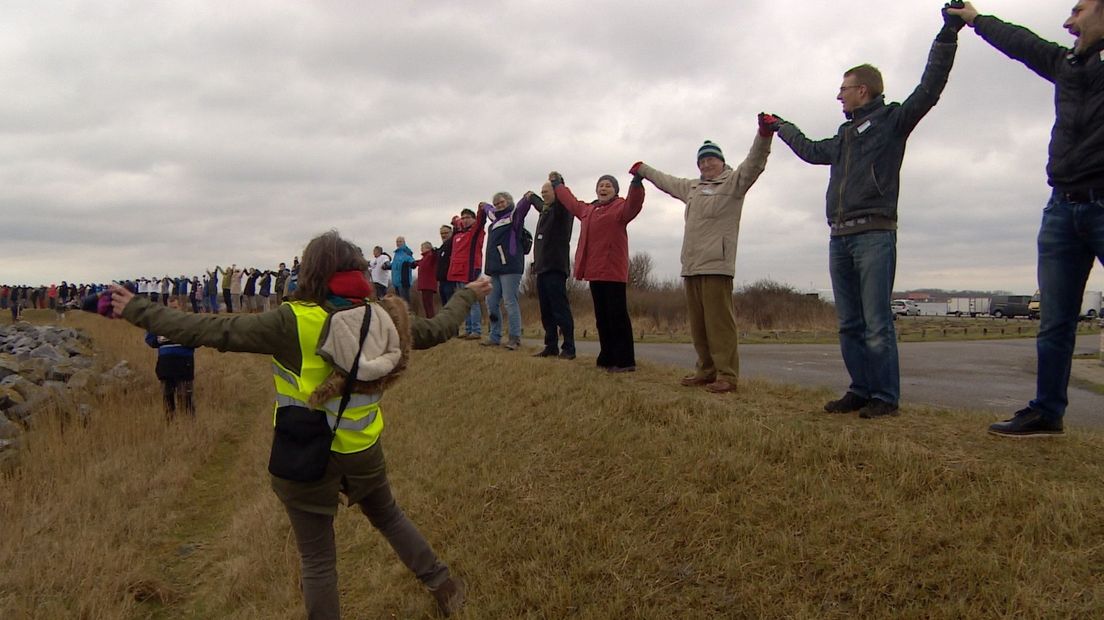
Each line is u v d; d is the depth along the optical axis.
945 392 7.99
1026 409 4.06
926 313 82.81
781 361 11.84
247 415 11.05
